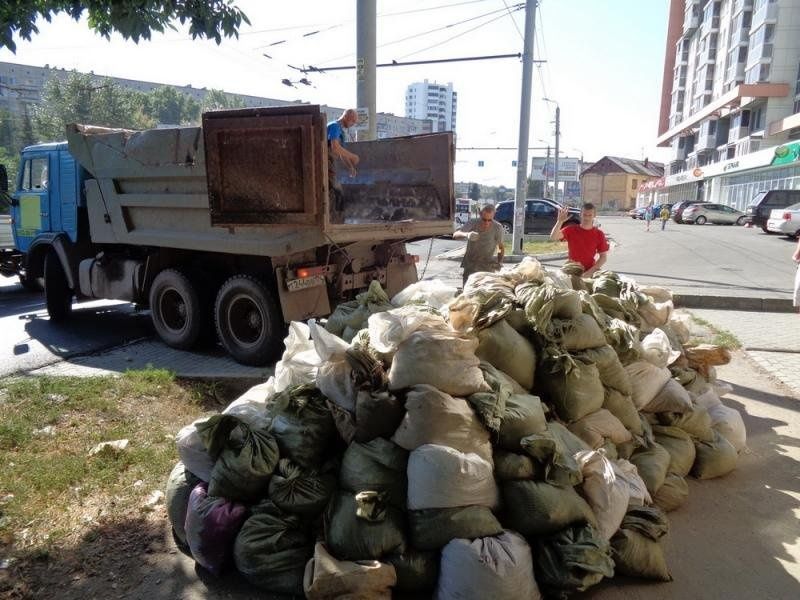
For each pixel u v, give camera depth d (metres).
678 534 3.23
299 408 2.97
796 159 33.25
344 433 2.90
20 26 4.23
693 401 4.07
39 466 3.80
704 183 54.41
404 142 7.33
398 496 2.66
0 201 4.73
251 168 5.38
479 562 2.38
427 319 2.97
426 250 20.70
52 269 8.50
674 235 26.84
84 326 8.52
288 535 2.71
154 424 4.60
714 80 57.75
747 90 43.84
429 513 2.54
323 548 2.60
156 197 6.63
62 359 6.71
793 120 38.66
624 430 3.37
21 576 2.83
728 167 45.56
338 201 7.13
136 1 4.19
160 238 6.76
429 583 2.56
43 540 3.10
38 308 10.01
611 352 3.53
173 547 3.08
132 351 7.08
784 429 4.72
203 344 7.19
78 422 4.55
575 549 2.49
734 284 11.82
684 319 4.99
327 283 6.45
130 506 3.44
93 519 3.30
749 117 48.38
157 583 2.80
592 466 2.83
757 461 4.14
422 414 2.65
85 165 7.28
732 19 51.94
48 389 5.16
